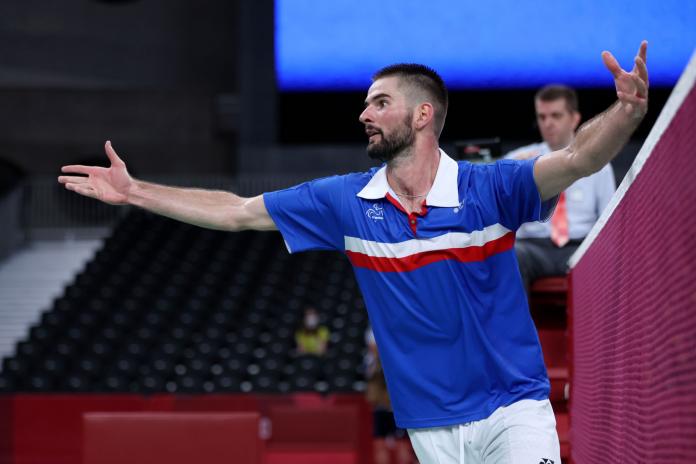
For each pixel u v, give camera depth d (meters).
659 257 6.02
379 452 24.31
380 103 8.06
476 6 41.03
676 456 5.53
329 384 31.50
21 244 44.50
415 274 7.94
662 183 5.85
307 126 44.88
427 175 8.02
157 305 38.91
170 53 48.00
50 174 47.16
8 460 28.20
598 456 9.28
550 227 12.93
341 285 41.03
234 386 32.16
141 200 8.54
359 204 8.20
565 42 39.88
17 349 35.19
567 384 12.10
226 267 42.25
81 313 38.31
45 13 47.53
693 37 37.16
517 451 7.59
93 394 28.30
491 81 40.88
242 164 45.25
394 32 42.12
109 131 47.44
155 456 17.67
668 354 5.77
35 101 47.28
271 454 26.83
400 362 8.09
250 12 45.75
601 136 6.83
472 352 7.85
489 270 7.88
